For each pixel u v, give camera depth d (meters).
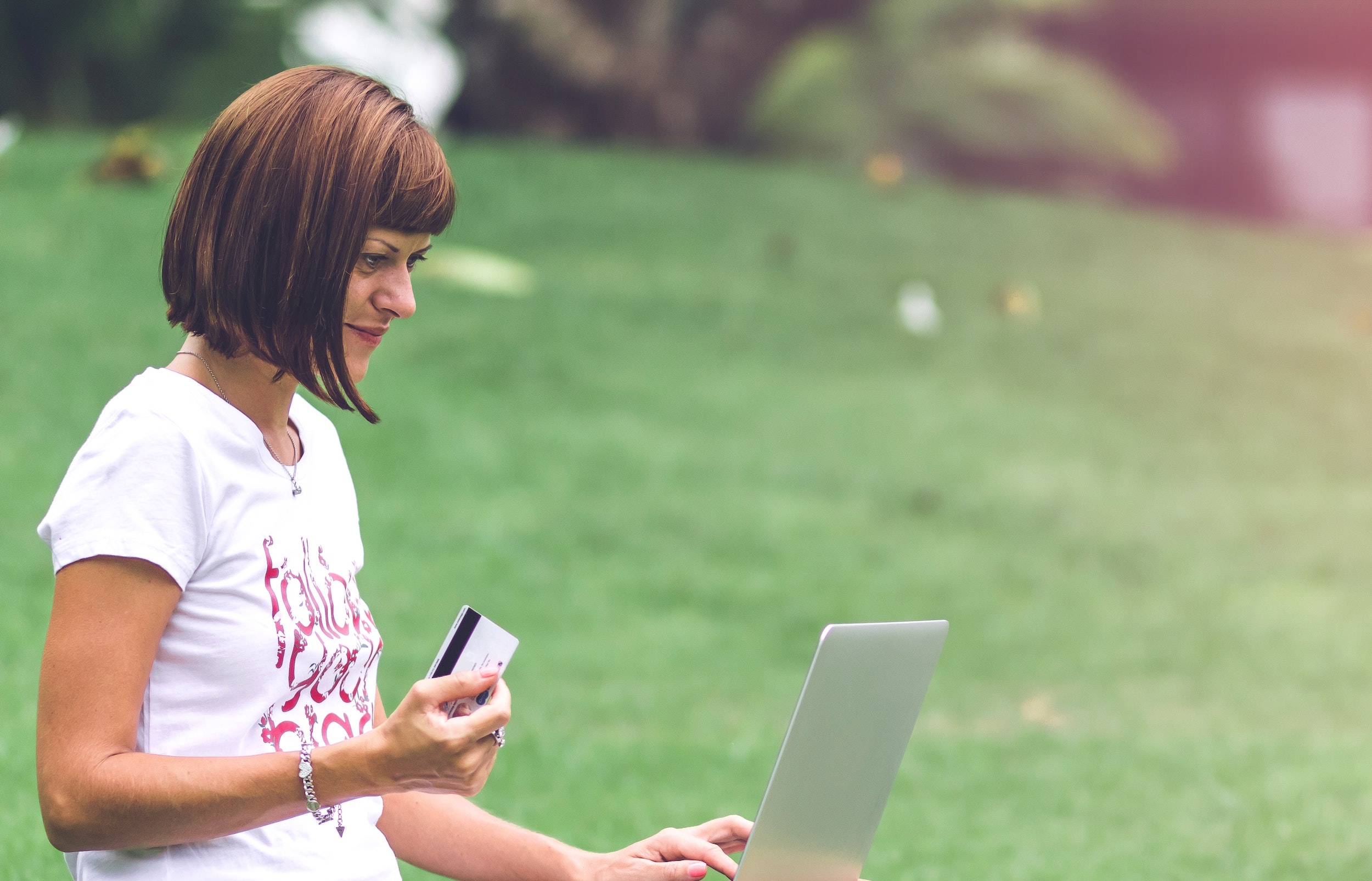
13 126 25.47
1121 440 13.75
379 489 10.52
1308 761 6.97
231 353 2.15
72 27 26.80
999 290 17.00
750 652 8.60
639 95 26.95
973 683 8.35
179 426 2.08
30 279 12.87
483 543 9.82
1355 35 30.92
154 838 2.01
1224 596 10.21
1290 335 17.44
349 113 2.10
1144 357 16.19
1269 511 12.19
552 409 12.76
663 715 7.30
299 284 2.07
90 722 1.99
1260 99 31.98
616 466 11.65
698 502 11.13
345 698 2.28
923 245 19.20
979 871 5.19
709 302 16.19
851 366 15.00
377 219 2.11
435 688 1.96
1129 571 10.62
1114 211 22.72
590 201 19.30
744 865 2.37
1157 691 8.34
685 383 13.87
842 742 2.42
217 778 1.98
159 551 2.02
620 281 16.52
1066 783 6.47
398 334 13.85
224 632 2.10
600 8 27.06
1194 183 32.19
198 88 27.83
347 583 2.33
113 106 28.06
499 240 17.47
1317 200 32.19
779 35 28.58
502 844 2.67
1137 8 31.34
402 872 4.80
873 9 27.92
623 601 9.25
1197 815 6.03
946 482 12.16
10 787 4.89
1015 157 28.14
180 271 2.12
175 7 27.94
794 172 22.39
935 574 10.20
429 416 11.97
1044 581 10.25
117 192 15.99
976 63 27.36
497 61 26.44
